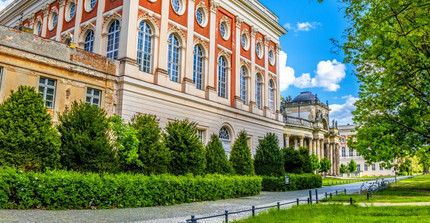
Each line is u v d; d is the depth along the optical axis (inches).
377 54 716.0
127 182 664.4
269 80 1828.2
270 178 1240.2
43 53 849.5
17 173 553.6
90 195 605.9
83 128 700.0
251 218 509.7
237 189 973.8
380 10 551.5
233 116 1461.6
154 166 797.2
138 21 1097.4
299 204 716.7
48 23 1453.0
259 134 1621.6
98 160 686.5
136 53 1073.5
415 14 533.0
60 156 667.4
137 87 1049.5
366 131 1063.0
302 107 2908.5
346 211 586.6
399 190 1207.6
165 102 1143.0
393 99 862.5
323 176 2842.0
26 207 545.0
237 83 1528.1
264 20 1774.1
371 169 4315.9
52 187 568.4
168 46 1216.2
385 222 471.5
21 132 600.4
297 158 1487.5
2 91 768.3
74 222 473.7
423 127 946.7
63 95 880.9
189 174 854.5
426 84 753.6
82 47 1216.8
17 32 808.3
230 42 1520.7
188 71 1256.8
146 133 817.5
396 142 1011.3
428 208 631.8
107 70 995.9
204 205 753.0
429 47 649.0
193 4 1318.9
